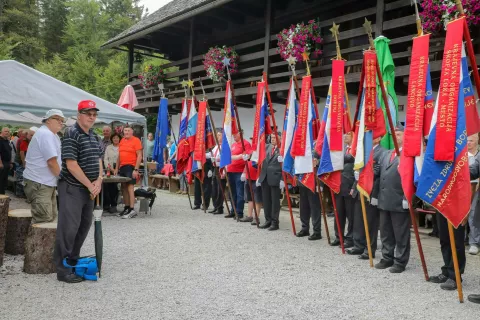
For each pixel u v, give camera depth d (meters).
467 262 6.44
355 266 6.05
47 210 6.47
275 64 12.37
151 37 18.25
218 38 16.48
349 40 11.74
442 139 4.59
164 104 12.94
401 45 10.96
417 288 5.12
